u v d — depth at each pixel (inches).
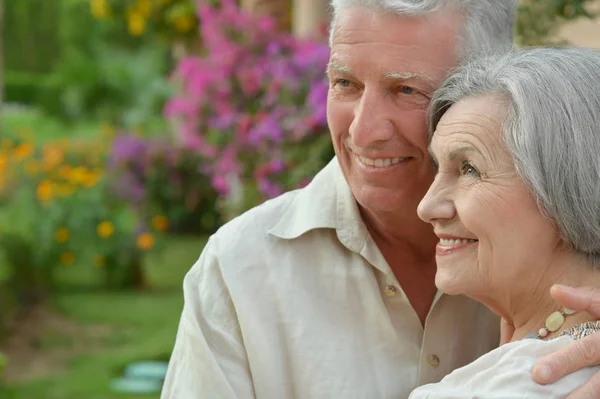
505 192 66.4
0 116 407.5
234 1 223.8
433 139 71.6
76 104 781.9
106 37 776.3
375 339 82.6
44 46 849.5
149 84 697.0
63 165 394.3
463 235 69.4
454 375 68.2
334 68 78.0
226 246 83.3
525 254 67.2
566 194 64.6
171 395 81.4
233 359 81.0
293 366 81.3
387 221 82.5
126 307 370.9
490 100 67.9
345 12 76.7
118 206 393.7
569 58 67.2
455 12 75.2
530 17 144.9
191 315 81.7
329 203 84.0
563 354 62.4
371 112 76.2
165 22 315.3
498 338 88.2
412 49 74.5
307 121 174.2
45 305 367.6
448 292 70.7
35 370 287.1
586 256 67.1
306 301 82.4
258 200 192.7
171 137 405.4
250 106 199.9
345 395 80.4
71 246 380.8
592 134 64.3
